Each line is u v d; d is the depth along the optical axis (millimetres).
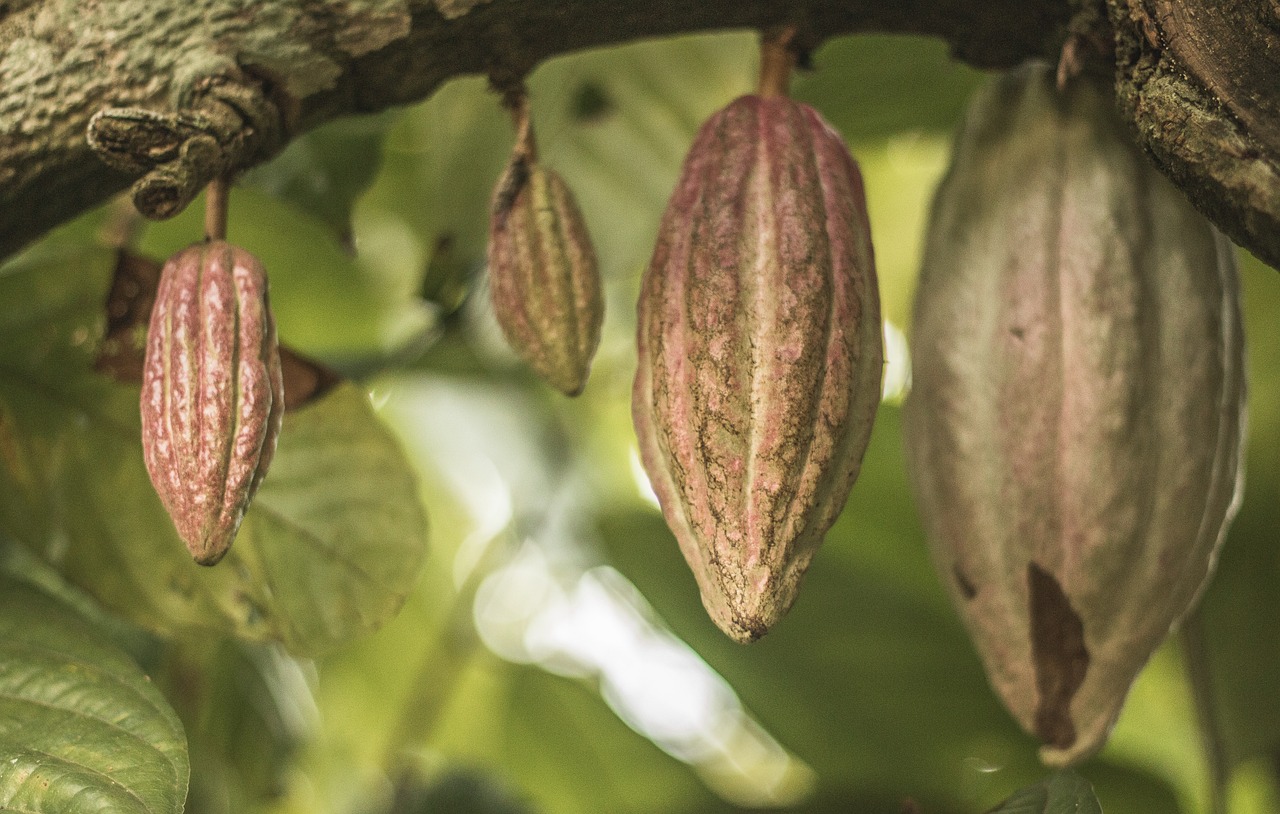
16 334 993
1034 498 918
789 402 845
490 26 900
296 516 1022
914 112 1342
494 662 1576
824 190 876
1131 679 934
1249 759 1250
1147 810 1329
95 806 871
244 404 851
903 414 974
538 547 1506
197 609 1013
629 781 1578
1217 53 841
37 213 909
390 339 1587
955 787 1408
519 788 1515
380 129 1133
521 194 912
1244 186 836
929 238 966
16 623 943
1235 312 946
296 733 1288
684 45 1329
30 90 887
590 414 1607
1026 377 920
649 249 1438
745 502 841
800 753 1433
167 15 887
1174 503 920
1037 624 925
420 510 1029
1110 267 923
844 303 860
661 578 1432
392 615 1025
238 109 884
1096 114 944
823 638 1398
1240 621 1254
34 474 1003
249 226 1456
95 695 913
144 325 1001
